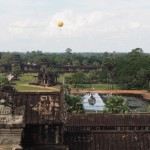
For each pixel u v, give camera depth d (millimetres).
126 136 37969
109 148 36938
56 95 38000
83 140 37531
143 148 37000
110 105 95688
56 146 35531
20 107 33719
